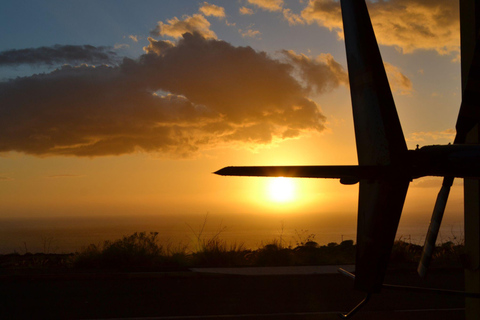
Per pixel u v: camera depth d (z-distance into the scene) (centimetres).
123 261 1439
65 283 1096
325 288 1030
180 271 1246
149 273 1177
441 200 250
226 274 1195
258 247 1628
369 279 254
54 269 1341
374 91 252
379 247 250
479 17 386
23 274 1157
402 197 239
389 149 238
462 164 222
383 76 250
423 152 234
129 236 1558
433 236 252
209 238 1583
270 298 923
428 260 250
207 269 1293
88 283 1099
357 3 257
